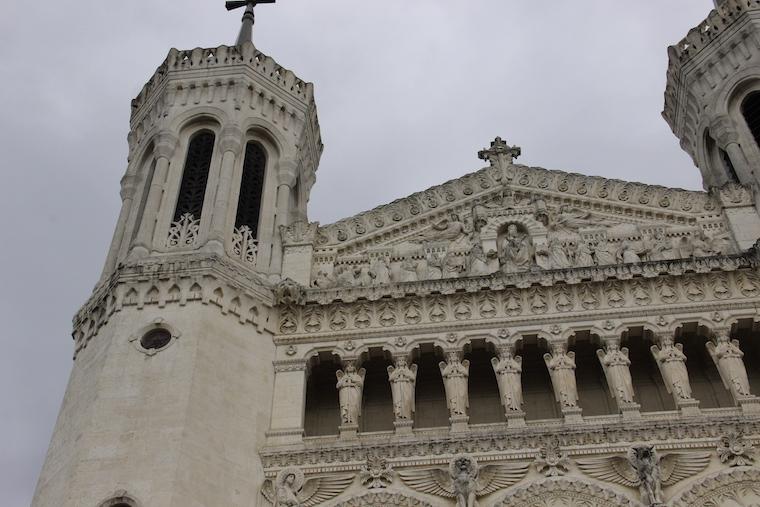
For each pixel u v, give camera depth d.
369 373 30.94
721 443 26.56
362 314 31.02
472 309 30.66
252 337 30.36
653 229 33.72
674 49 42.50
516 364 29.17
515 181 36.28
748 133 38.09
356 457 27.30
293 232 34.59
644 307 30.08
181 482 25.25
